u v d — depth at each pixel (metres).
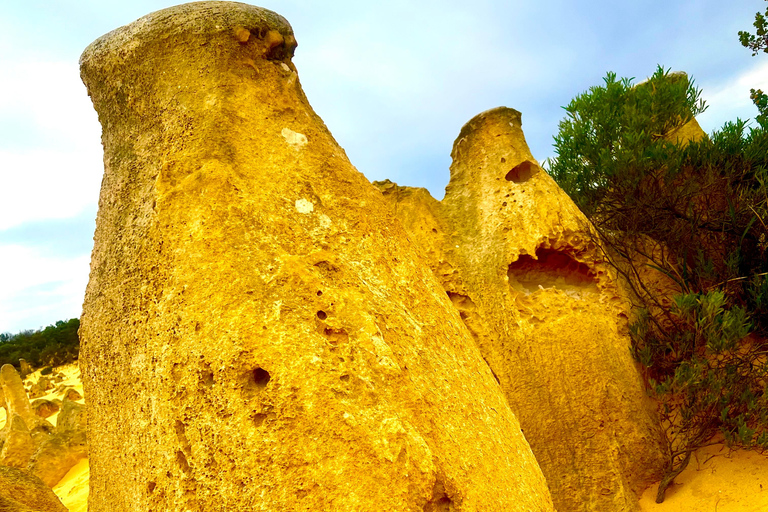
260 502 2.40
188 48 3.40
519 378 5.41
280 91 3.51
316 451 2.46
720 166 6.34
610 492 5.04
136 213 3.27
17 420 10.03
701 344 5.53
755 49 10.21
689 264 6.33
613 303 5.83
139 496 2.79
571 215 6.00
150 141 3.37
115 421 3.07
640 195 6.34
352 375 2.65
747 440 4.97
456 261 6.04
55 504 4.19
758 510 4.69
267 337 2.61
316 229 3.12
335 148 3.59
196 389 2.65
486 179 6.44
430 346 3.12
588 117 6.96
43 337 28.55
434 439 2.69
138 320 3.03
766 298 5.72
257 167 3.17
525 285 5.99
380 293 3.10
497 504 2.77
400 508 2.44
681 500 5.06
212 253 2.83
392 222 3.53
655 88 6.85
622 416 5.23
